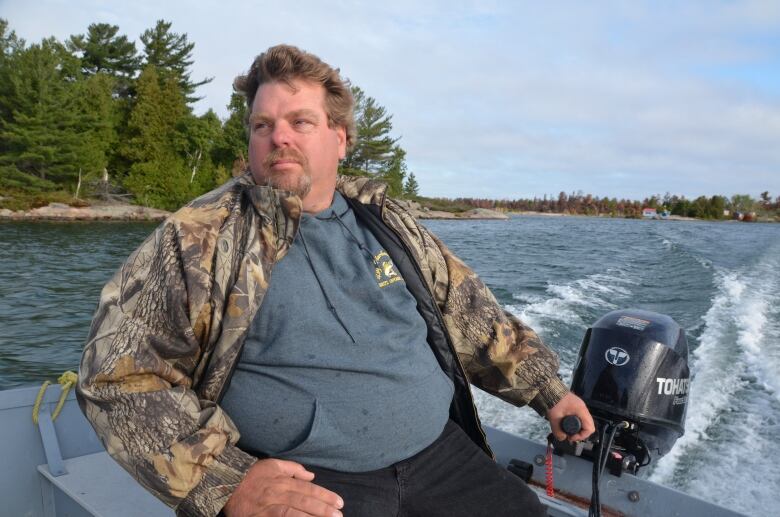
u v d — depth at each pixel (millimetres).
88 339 1297
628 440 2191
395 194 60625
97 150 42062
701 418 4070
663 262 15109
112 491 1978
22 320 9500
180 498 1216
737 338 6379
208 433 1252
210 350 1358
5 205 33625
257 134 1600
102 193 42594
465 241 25391
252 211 1447
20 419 2125
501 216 70062
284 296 1444
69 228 29109
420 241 1768
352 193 1732
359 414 1465
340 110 1644
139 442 1214
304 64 1591
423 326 1674
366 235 1677
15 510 2100
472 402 1760
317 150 1587
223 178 47094
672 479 3184
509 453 2287
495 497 1560
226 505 1244
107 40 52062
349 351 1482
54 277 14008
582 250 19828
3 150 39156
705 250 18531
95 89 45281
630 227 43000
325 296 1492
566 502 2053
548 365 1809
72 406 2258
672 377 2238
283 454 1442
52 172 39219
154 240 1373
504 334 1792
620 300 8938
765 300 8977
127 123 47156
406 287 1672
